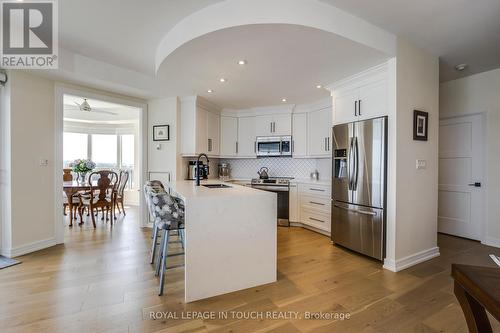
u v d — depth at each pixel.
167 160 4.29
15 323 1.74
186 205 2.04
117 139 6.97
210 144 4.66
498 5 2.08
